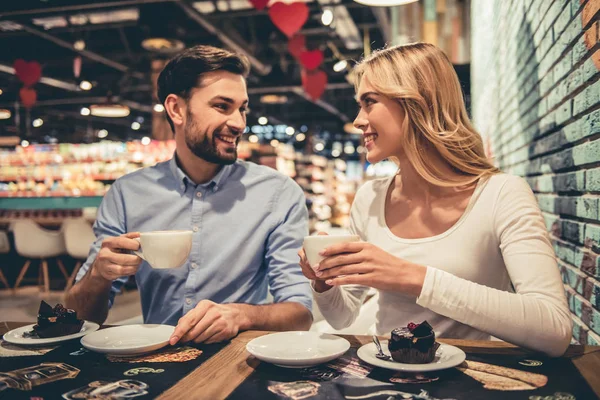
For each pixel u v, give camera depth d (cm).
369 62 152
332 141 2584
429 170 148
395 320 149
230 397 87
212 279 179
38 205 1014
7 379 97
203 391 90
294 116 1975
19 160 1061
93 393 90
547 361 105
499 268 141
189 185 187
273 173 195
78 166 1039
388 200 161
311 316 167
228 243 182
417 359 99
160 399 86
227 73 175
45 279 630
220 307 132
